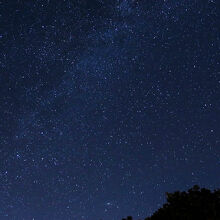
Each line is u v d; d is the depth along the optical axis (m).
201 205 4.03
